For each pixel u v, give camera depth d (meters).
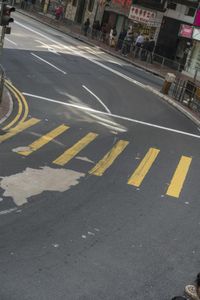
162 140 21.89
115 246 11.67
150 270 10.91
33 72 30.09
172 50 48.88
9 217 12.12
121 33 47.66
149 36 49.66
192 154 20.62
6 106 22.08
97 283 10.08
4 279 9.65
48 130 20.00
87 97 27.25
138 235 12.44
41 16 59.62
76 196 14.07
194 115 28.14
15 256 10.51
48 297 9.36
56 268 10.34
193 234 13.07
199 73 44.47
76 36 50.00
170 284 10.51
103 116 24.08
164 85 32.16
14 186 13.90
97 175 15.98
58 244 11.30
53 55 36.97
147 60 45.00
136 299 9.77
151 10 48.03
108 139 20.34
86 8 57.34
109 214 13.32
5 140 17.73
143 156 18.94
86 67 35.59
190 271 11.17
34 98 24.58
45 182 14.64
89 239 11.78
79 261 10.75
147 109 27.64
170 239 12.55
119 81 33.62
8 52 34.16
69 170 15.98
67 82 29.66
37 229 11.80
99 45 47.72
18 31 44.19
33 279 9.82
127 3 50.97
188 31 45.19
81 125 21.66
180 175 17.52
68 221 12.48
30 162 16.02
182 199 15.34
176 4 47.84
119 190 15.09
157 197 15.11
